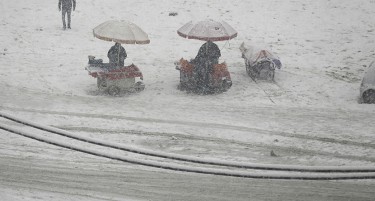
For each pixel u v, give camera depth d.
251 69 30.69
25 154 19.58
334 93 28.56
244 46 32.34
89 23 40.50
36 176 17.78
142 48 35.88
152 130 22.98
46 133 21.88
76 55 33.78
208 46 28.56
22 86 28.11
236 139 22.38
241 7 44.53
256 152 21.05
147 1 45.50
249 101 27.28
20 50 33.88
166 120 24.25
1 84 28.11
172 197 16.81
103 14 42.47
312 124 24.27
